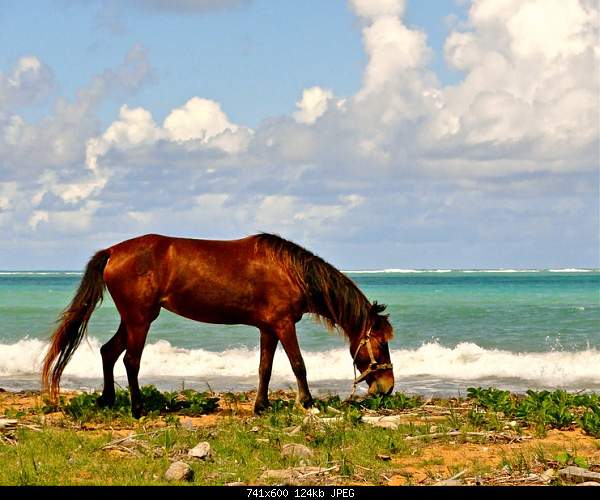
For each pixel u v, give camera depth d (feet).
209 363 62.18
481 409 35.17
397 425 29.81
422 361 61.41
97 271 32.42
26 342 74.64
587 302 133.18
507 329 87.45
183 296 32.14
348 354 64.59
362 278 453.99
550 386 51.34
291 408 33.22
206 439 27.35
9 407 36.86
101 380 55.67
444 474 22.91
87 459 24.25
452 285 262.26
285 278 32.73
